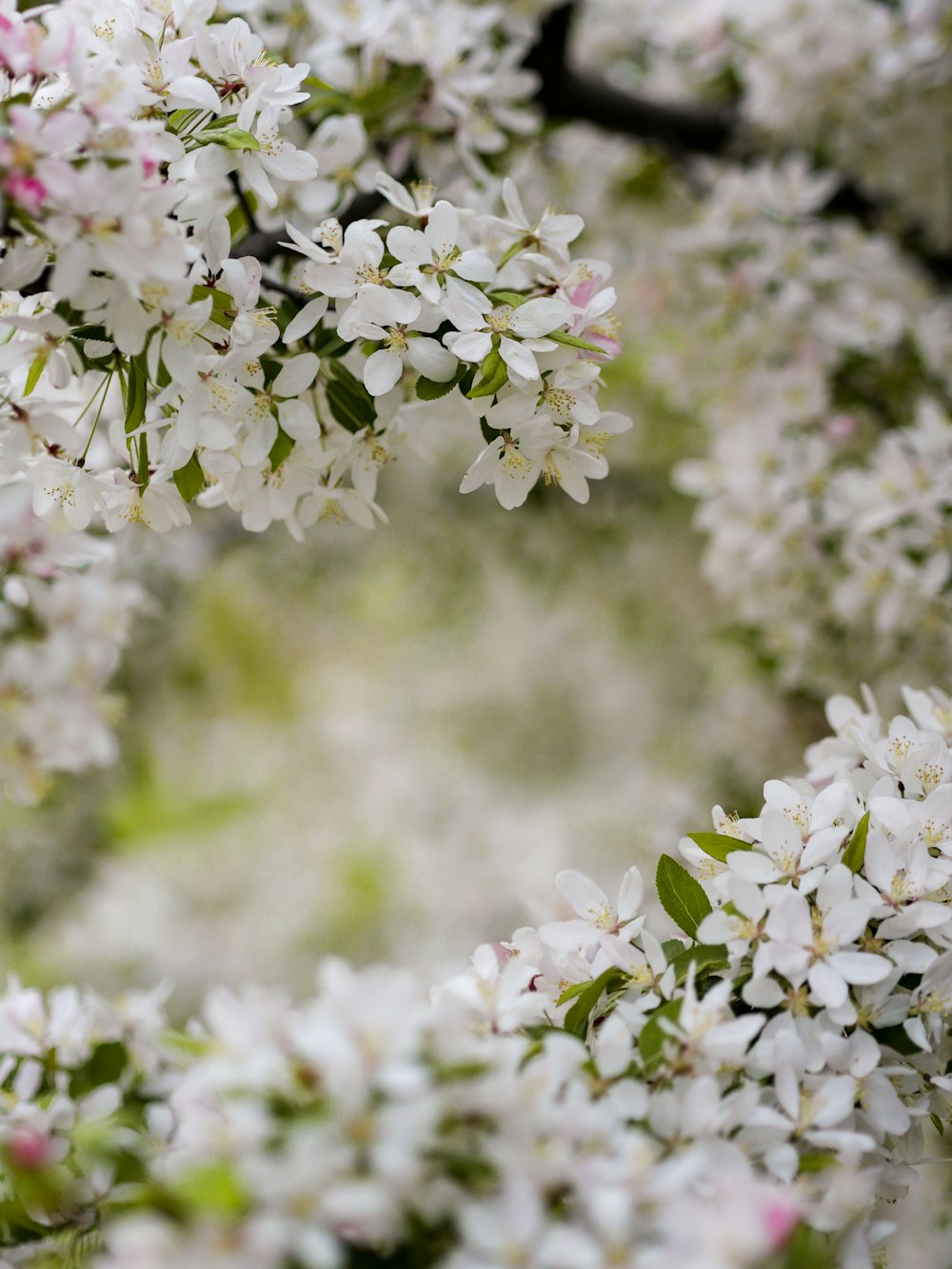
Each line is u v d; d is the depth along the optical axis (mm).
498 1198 1602
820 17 2299
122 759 3447
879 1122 1686
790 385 2234
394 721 4078
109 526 1773
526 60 2357
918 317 2363
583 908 1731
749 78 2443
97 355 1737
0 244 1708
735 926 1696
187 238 1730
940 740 1761
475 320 1728
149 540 1952
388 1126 1595
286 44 1950
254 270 1744
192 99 1737
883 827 1730
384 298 1729
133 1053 1762
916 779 1753
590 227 2914
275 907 3479
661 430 3236
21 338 1743
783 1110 1675
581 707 3879
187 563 3094
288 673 4176
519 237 1776
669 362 2553
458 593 4059
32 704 1787
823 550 2102
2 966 3055
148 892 3330
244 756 3957
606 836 3434
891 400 2322
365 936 3398
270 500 1778
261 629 4113
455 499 3674
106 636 1812
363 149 1880
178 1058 1703
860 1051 1687
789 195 2334
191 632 3785
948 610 2035
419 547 3883
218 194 1814
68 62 1685
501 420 1729
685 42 2541
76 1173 1686
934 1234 1912
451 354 1732
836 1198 1645
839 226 2455
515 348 1718
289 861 3629
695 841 1732
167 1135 1715
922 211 2617
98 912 3227
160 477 1758
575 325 1739
